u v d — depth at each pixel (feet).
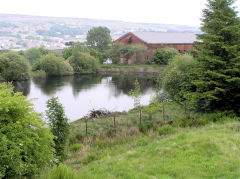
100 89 134.51
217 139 31.99
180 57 87.35
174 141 34.01
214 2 59.16
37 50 277.03
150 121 55.31
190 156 28.04
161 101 82.64
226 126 41.68
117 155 32.81
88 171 27.07
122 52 272.31
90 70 232.32
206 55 60.03
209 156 27.91
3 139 20.25
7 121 22.76
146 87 142.20
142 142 37.93
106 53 280.31
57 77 194.80
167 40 299.17
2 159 20.35
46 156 25.02
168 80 82.23
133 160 28.76
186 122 50.19
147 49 275.59
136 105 73.87
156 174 24.08
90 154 34.35
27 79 177.47
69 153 37.29
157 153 30.37
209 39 59.47
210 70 59.41
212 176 23.00
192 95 60.64
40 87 139.64
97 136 46.24
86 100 104.42
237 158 26.73
